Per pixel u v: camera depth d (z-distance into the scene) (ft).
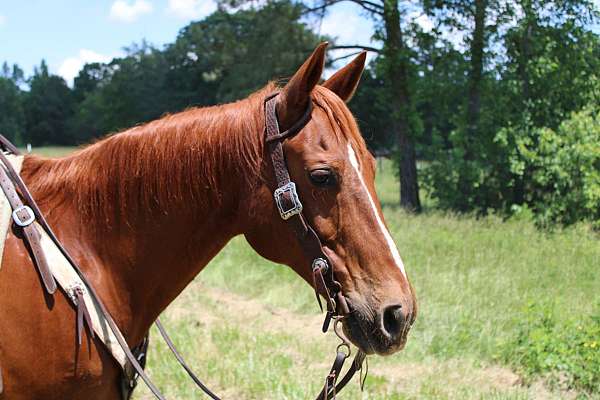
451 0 52.80
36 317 7.18
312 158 7.45
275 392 15.84
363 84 96.78
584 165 44.78
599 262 31.17
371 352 7.37
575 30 49.32
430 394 15.81
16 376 7.14
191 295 26.32
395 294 7.31
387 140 100.94
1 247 7.19
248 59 67.31
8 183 7.56
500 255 31.42
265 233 7.88
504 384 17.16
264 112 7.92
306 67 7.43
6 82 206.69
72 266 7.50
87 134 195.11
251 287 27.55
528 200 51.75
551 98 50.47
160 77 146.72
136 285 8.08
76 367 7.30
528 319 19.94
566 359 17.04
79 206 7.97
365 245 7.42
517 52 51.72
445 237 35.47
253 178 7.78
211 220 8.08
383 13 57.31
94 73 212.43
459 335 20.10
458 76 53.83
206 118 8.09
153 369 16.85
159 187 7.93
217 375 16.83
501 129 49.16
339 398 15.56
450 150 56.90
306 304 25.08
